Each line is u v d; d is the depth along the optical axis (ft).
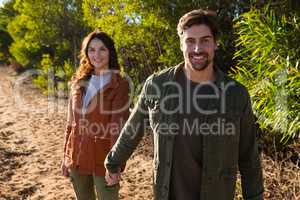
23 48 69.77
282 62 18.12
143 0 29.58
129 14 31.12
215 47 8.90
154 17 29.60
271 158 22.48
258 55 20.45
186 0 28.40
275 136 22.21
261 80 18.98
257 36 18.89
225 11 28.27
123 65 33.60
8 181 24.63
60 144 32.58
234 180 9.04
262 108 19.60
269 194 19.30
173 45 29.60
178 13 28.84
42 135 35.83
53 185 23.49
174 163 8.95
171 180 9.05
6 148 31.68
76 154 13.04
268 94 18.11
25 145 32.86
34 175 25.52
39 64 68.64
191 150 8.81
